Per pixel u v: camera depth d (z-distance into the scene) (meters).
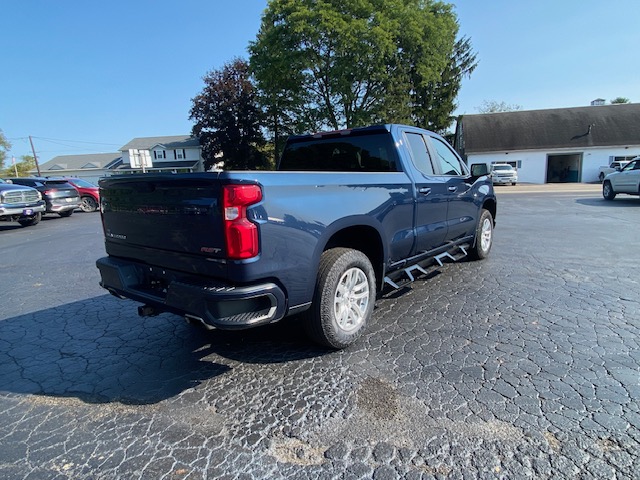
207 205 2.51
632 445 2.05
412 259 4.20
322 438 2.20
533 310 4.00
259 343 3.46
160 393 2.72
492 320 3.77
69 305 4.73
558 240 7.73
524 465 1.94
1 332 3.91
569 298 4.34
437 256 4.73
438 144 4.92
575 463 1.94
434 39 29.73
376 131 4.14
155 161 57.75
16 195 12.45
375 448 2.11
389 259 3.77
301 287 2.82
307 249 2.81
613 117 34.66
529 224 9.92
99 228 12.05
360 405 2.49
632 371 2.78
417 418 2.34
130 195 3.11
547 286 4.79
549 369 2.83
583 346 3.18
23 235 11.30
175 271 2.87
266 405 2.54
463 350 3.17
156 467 2.02
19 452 2.16
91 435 2.30
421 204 4.14
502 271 5.52
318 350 3.28
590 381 2.67
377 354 3.16
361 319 3.39
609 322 3.65
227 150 41.72
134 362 3.20
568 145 33.25
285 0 27.70
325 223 2.94
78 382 2.91
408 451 2.07
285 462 2.03
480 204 5.70
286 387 2.74
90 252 8.23
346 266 3.12
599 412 2.33
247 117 41.88
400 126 4.21
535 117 36.56
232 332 3.73
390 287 4.87
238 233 2.42
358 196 3.28
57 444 2.22
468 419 2.31
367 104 31.66
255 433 2.26
